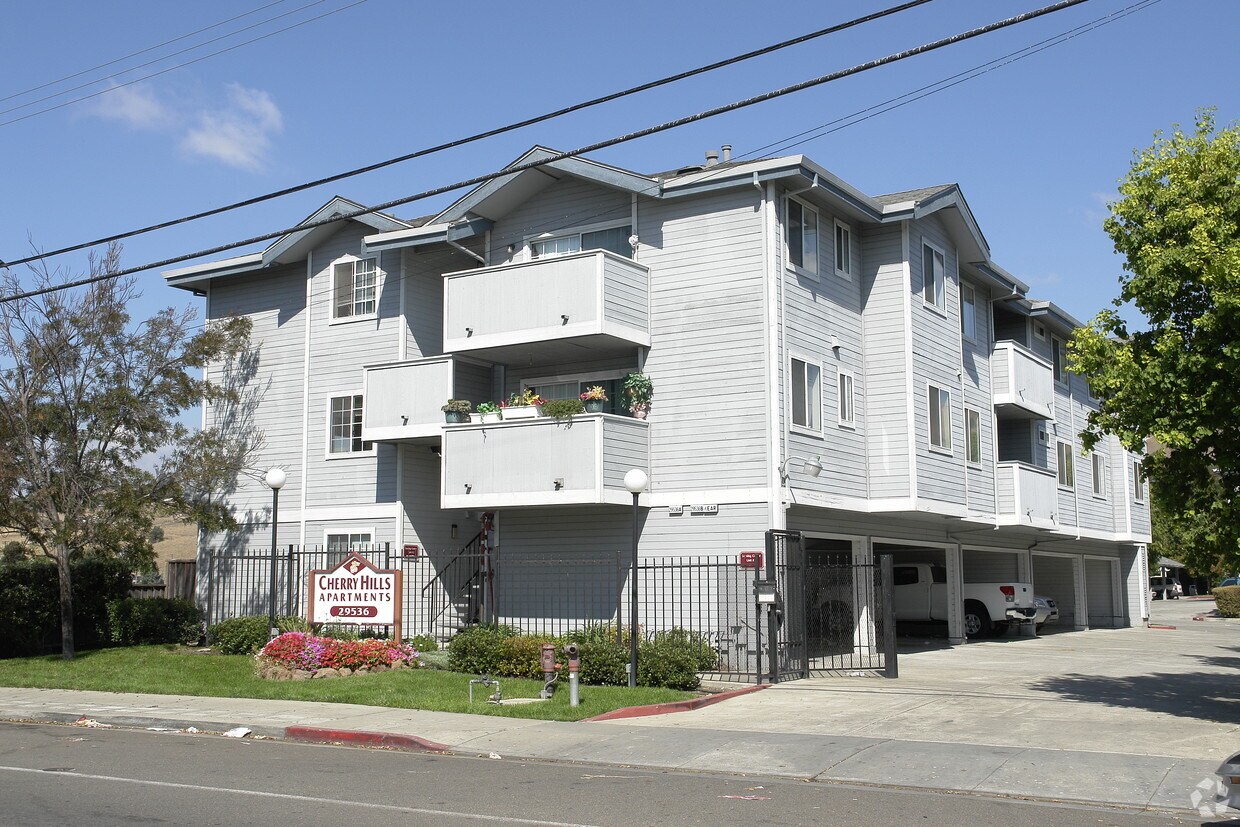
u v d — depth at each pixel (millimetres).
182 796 9930
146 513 23188
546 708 15016
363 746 13398
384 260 25797
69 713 15719
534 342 21688
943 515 24469
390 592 19828
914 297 23875
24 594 23016
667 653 17266
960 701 16031
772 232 21016
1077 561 36125
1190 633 33781
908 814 9508
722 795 10289
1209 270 13281
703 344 21484
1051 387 31406
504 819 9094
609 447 20688
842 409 22844
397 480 24812
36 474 22156
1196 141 14812
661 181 21844
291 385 26969
